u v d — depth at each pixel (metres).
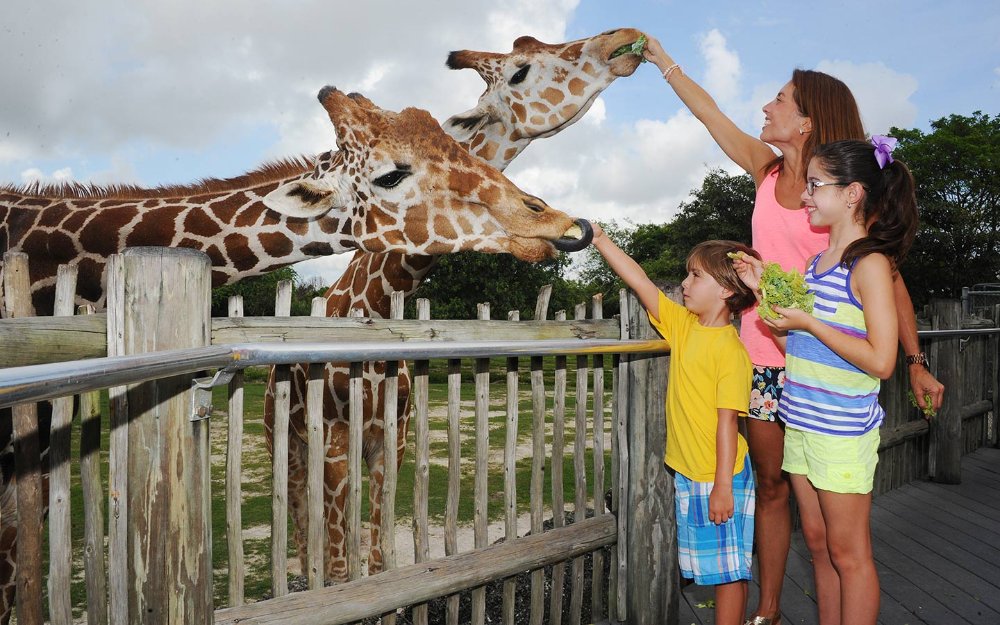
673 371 2.57
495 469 7.13
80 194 3.27
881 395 4.86
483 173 3.18
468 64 4.96
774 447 2.62
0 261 2.96
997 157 33.22
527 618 3.52
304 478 4.33
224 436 8.76
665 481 2.96
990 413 6.59
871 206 2.15
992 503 4.72
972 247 32.19
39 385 0.94
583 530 2.84
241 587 2.00
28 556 1.77
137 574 1.71
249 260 3.25
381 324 2.30
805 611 3.06
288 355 1.78
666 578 2.96
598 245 3.00
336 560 3.82
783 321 2.14
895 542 3.91
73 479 6.53
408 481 6.64
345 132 3.21
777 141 2.60
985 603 3.14
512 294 20.75
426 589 2.35
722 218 32.81
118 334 1.68
